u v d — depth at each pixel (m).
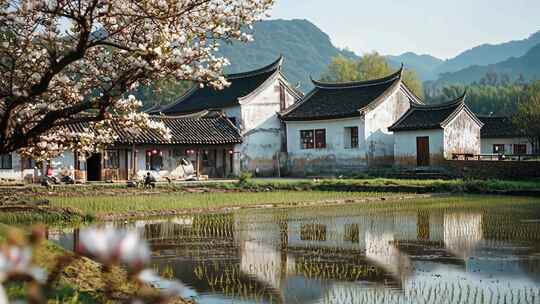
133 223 21.89
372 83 50.09
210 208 26.25
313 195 32.66
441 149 43.72
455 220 22.11
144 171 41.62
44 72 12.77
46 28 12.42
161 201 28.70
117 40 13.00
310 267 13.73
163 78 12.25
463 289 11.45
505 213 24.16
